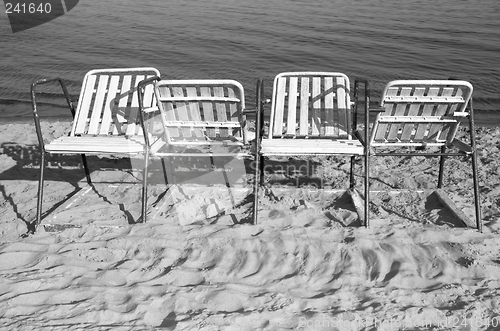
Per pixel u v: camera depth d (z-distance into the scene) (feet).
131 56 46.83
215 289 10.89
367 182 13.58
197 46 49.42
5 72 42.37
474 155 13.82
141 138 15.25
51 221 14.24
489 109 32.89
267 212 14.60
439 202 15.58
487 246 12.67
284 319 10.02
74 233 13.47
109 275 11.53
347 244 12.59
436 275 11.56
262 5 68.69
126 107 16.08
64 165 19.63
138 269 11.80
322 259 12.14
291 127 15.94
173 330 9.56
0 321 9.84
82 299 10.63
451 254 12.37
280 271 11.74
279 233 13.12
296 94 16.15
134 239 12.92
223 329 9.66
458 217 14.25
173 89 14.46
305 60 44.70
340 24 57.47
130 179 18.25
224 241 12.80
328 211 14.70
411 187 17.35
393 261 12.00
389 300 10.64
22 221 14.51
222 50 47.91
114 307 10.37
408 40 50.75
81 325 9.73
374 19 59.98
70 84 39.14
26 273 11.53
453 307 10.45
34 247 12.75
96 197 16.25
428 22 58.29
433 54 46.14
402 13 63.26
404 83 13.43
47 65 44.57
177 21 60.18
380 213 14.74
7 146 22.25
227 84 13.88
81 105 16.28
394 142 15.10
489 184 17.39
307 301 10.57
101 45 50.93
